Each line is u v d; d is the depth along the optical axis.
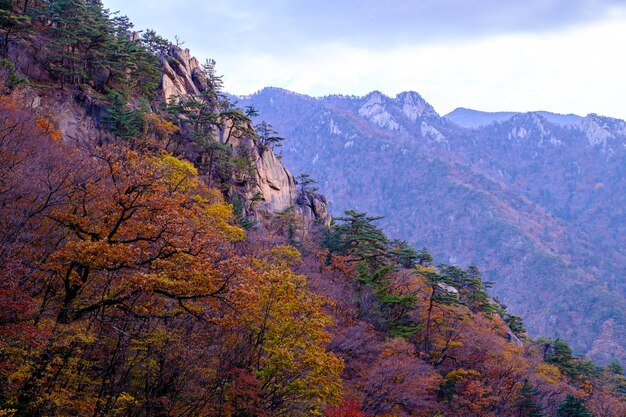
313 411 28.69
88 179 25.58
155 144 60.19
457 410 48.16
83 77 64.88
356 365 41.28
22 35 62.97
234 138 84.25
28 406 21.11
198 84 95.94
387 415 38.44
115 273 23.62
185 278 22.62
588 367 83.50
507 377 56.50
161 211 24.25
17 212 24.09
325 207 99.81
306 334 28.83
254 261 32.66
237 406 26.95
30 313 20.31
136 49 73.81
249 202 75.75
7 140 29.38
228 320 23.34
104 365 24.56
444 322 60.12
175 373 25.52
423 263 88.38
